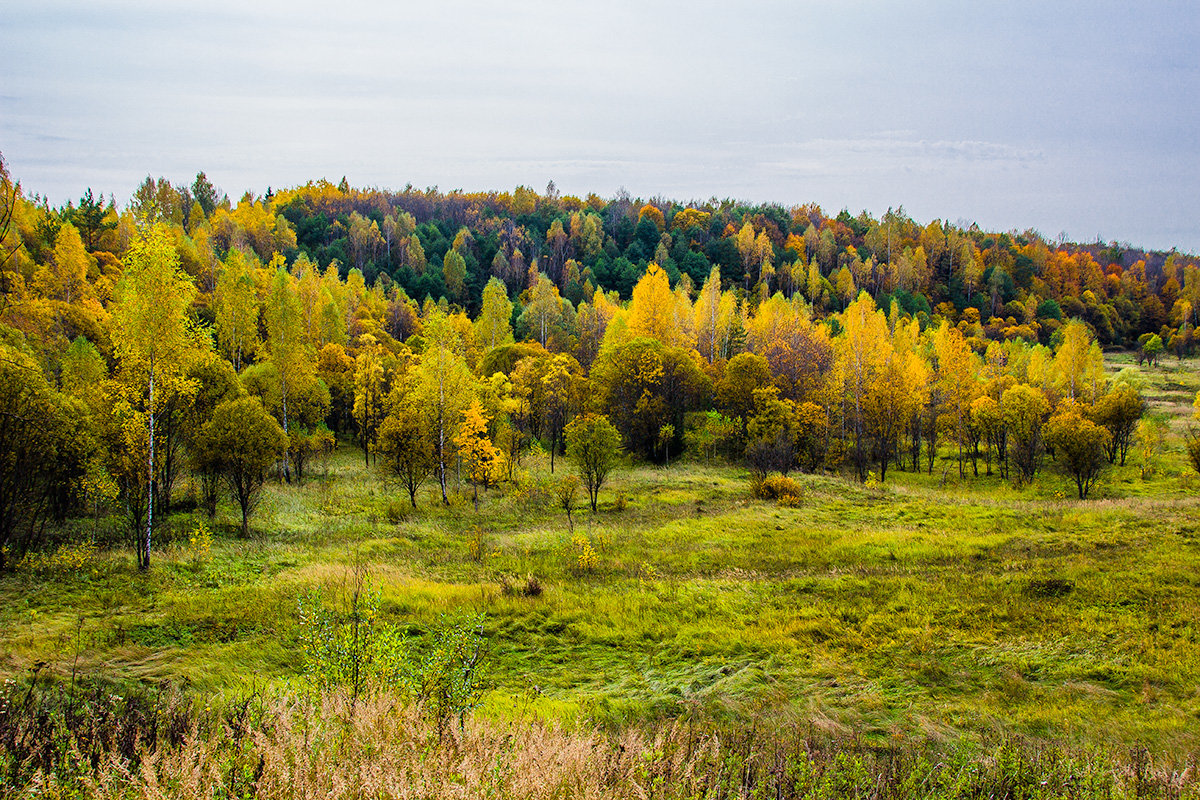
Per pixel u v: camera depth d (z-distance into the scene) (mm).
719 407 60969
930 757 9125
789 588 18891
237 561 20859
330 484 37438
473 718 6391
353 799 4309
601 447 32594
